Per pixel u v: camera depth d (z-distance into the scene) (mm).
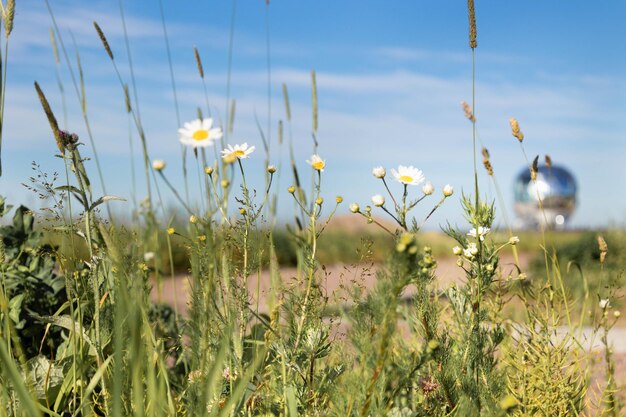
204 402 539
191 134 659
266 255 819
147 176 816
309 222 791
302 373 721
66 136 708
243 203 743
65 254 779
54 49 796
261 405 721
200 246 687
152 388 596
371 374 578
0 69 631
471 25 782
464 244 750
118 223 742
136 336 512
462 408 664
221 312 710
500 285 837
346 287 632
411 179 755
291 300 746
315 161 778
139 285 589
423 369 768
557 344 805
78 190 703
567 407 801
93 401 727
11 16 634
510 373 826
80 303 746
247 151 772
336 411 614
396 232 712
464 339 743
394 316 549
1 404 632
